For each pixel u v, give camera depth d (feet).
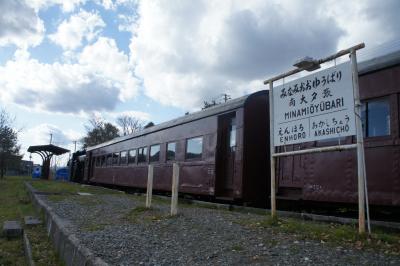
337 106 21.17
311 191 32.48
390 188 26.35
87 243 20.15
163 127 59.26
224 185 43.65
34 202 49.78
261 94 42.09
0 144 141.28
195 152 48.65
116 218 29.81
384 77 27.68
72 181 135.95
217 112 44.78
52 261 21.68
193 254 17.57
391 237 18.78
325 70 22.00
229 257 16.74
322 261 15.38
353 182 28.96
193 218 27.58
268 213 34.17
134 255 17.81
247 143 40.34
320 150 21.94
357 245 17.56
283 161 35.86
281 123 24.81
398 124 26.35
